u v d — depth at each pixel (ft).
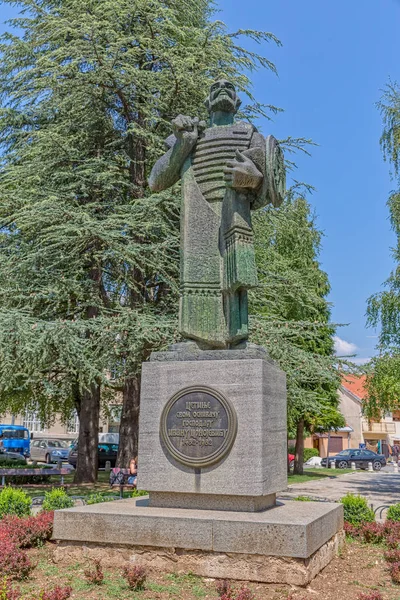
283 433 22.35
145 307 49.11
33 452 124.98
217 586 16.55
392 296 58.39
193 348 22.06
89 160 50.70
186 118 23.25
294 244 73.97
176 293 48.37
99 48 49.90
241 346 21.93
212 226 22.75
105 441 102.42
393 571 19.77
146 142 53.78
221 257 22.54
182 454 20.53
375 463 134.31
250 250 21.90
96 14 52.37
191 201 23.03
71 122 54.34
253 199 22.58
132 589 16.87
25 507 28.09
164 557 18.39
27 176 51.24
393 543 24.62
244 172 21.20
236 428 20.20
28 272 47.73
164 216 48.19
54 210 45.32
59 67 50.06
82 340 43.80
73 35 51.21
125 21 53.16
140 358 47.34
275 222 56.54
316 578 18.57
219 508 20.15
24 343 40.73
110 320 43.62
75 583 17.34
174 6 58.90
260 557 17.49
